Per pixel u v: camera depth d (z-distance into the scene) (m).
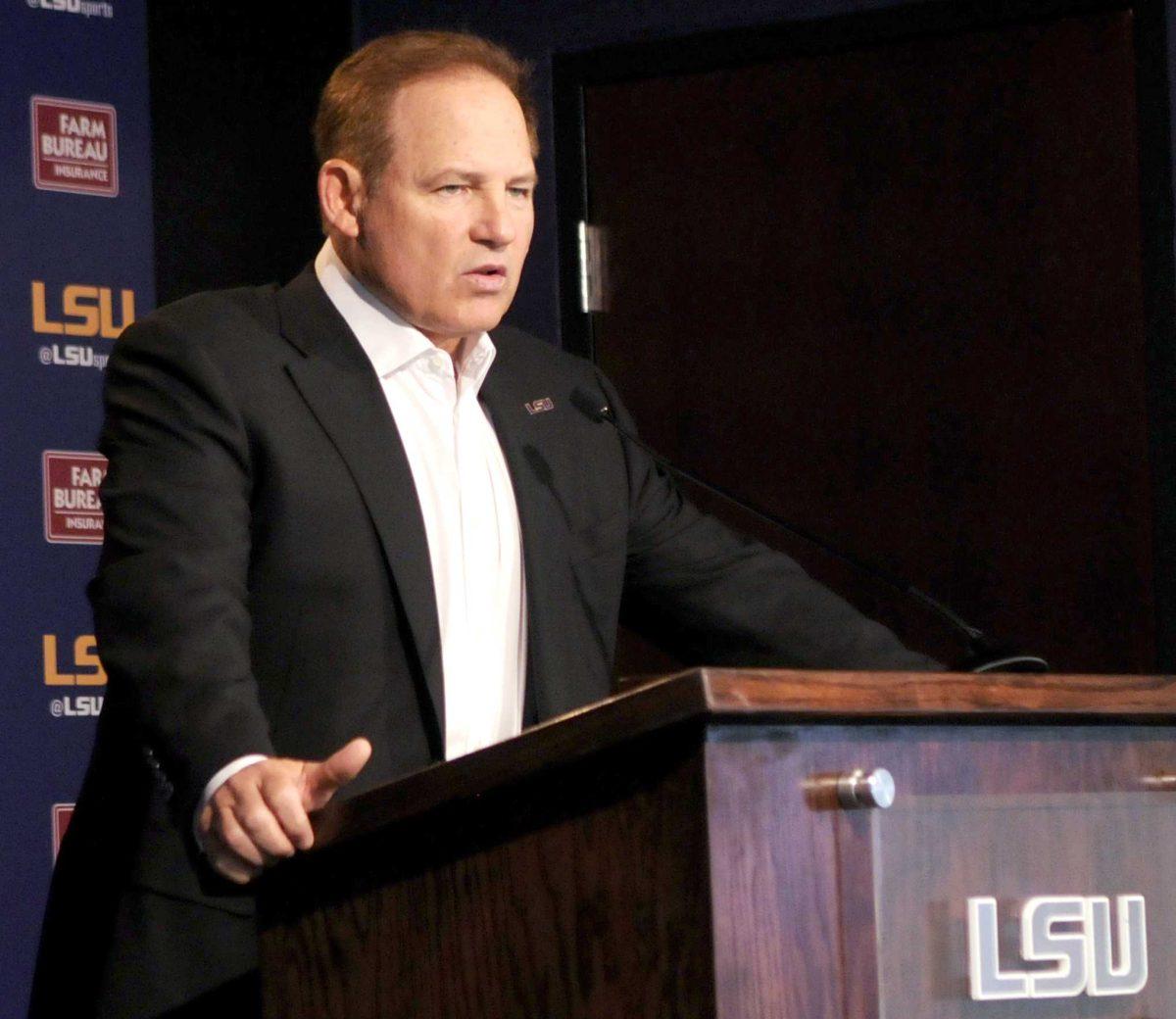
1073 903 2.31
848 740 2.14
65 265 5.92
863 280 6.76
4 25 5.87
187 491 3.00
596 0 7.19
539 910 2.15
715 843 2.00
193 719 2.62
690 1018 2.00
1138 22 6.38
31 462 5.74
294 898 2.43
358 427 3.22
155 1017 2.90
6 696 5.62
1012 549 6.48
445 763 2.19
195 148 6.36
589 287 7.17
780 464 6.85
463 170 3.31
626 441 3.64
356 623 3.10
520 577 3.36
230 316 3.30
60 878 3.15
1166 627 6.25
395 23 7.30
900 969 2.14
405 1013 2.28
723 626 3.54
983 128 6.60
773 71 6.93
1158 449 6.28
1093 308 6.40
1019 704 2.23
